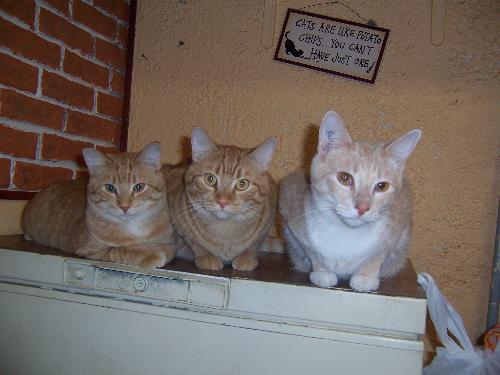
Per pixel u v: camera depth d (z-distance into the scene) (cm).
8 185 161
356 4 199
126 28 221
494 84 188
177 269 120
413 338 100
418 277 138
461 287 189
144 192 142
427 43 193
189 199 147
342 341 102
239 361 107
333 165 125
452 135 190
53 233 153
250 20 210
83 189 160
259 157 152
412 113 194
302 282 111
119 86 219
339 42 199
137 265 119
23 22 160
